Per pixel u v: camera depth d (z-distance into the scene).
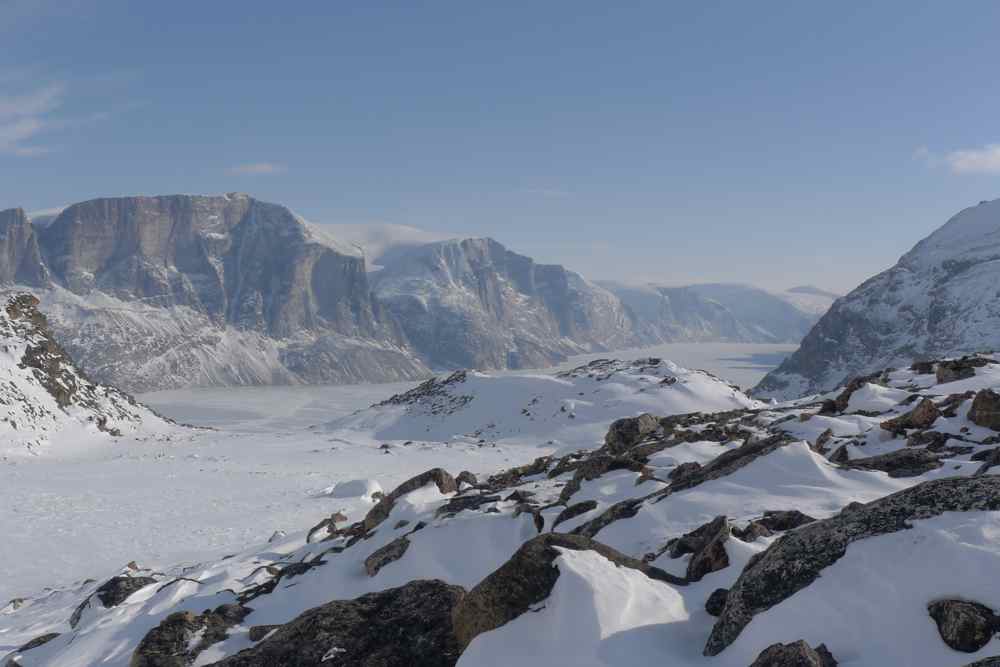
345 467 52.25
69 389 77.19
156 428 81.12
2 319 78.81
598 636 6.14
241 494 38.34
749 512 9.55
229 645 9.98
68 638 12.57
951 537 5.50
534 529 11.30
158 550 25.50
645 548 9.41
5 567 23.31
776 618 5.68
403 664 7.58
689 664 5.84
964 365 23.66
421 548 11.34
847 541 6.01
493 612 7.14
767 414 22.50
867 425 15.84
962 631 4.73
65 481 43.62
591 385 81.25
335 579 11.94
